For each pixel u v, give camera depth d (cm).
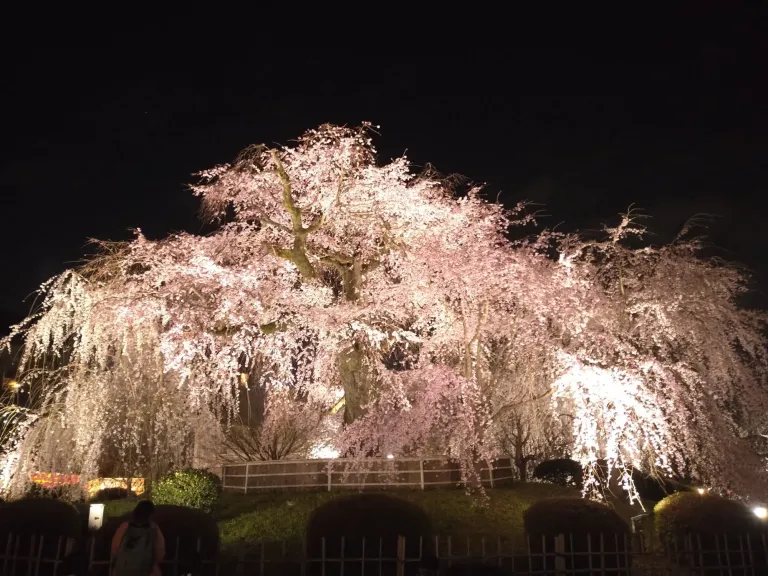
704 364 1475
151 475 1474
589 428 1280
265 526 1152
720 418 1366
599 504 938
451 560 759
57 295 1346
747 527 962
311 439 1719
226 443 1677
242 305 1400
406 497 1302
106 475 1634
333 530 839
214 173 1524
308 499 1316
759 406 1448
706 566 862
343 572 771
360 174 1573
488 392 1534
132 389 1376
